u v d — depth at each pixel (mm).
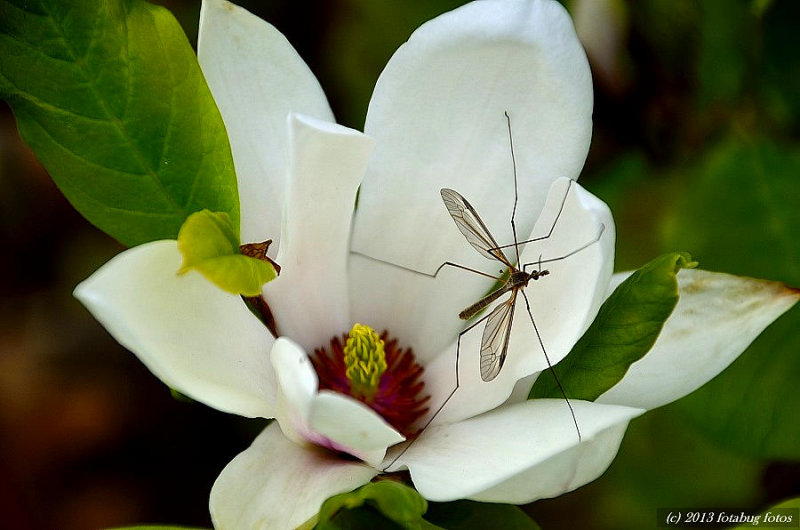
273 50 439
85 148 427
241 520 411
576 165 438
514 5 432
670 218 500
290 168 414
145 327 402
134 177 429
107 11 422
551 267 426
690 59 501
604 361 416
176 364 406
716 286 433
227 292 413
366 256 452
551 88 435
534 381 434
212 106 428
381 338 457
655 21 498
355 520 407
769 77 498
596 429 401
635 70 507
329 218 437
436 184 446
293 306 447
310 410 395
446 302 453
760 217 496
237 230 433
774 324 471
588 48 507
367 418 398
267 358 434
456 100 440
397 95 440
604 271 407
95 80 425
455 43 434
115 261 398
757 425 469
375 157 444
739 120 505
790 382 468
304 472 420
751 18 492
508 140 440
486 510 423
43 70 423
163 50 425
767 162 496
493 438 418
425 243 451
